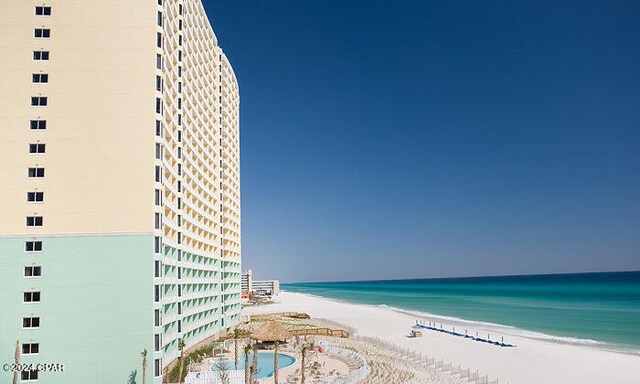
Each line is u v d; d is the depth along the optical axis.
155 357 46.12
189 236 64.50
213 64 85.56
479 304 176.88
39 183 46.31
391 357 67.50
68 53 48.34
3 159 46.16
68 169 46.78
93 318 45.31
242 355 67.31
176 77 60.91
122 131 47.97
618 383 52.31
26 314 44.56
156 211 48.19
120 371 45.03
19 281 44.88
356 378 53.69
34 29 48.31
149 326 45.88
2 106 46.78
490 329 101.62
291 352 70.12
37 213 45.84
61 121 47.34
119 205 46.91
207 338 76.56
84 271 45.69
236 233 97.62
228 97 92.56
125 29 49.47
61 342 44.66
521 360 65.12
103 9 49.50
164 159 52.75
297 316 130.62
